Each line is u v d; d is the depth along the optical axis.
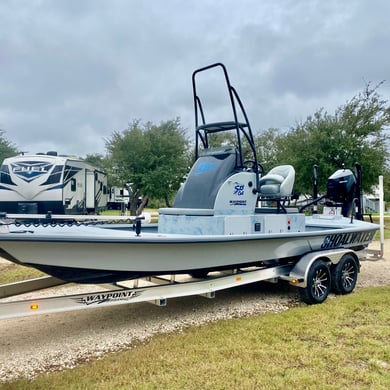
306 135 17.88
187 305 4.67
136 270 3.57
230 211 4.37
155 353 3.11
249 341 3.35
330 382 2.64
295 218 4.98
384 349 3.16
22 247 2.97
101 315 4.29
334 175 6.81
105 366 2.88
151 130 20.16
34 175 11.24
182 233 4.27
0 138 23.66
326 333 3.52
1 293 3.53
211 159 4.70
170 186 20.00
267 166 20.95
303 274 4.59
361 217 6.85
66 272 3.30
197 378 2.68
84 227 3.90
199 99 5.11
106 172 18.73
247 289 5.47
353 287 5.24
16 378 2.79
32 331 3.79
